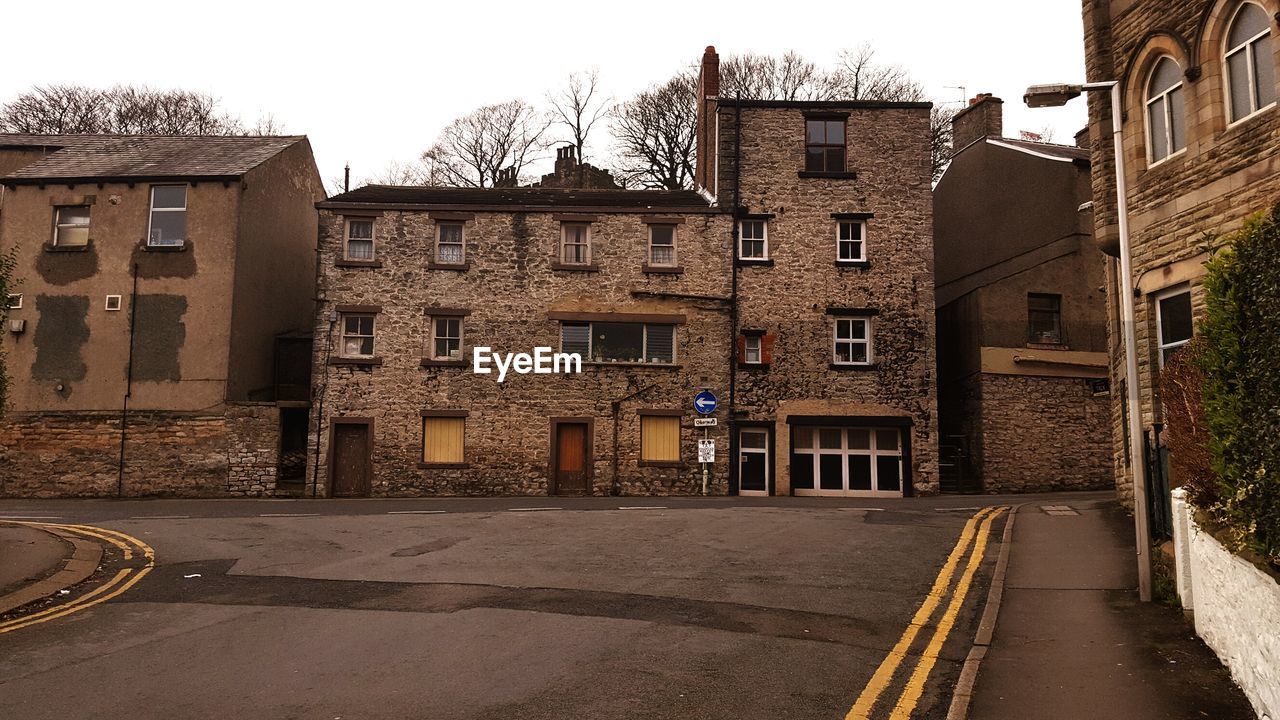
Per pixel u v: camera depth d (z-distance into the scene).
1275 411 5.96
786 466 27.44
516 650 8.12
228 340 27.05
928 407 27.67
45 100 43.19
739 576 11.36
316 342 27.33
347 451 27.06
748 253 28.47
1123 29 15.07
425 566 12.34
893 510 18.19
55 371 27.12
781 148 28.67
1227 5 12.92
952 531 14.71
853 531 14.75
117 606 10.13
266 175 29.50
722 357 27.80
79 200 27.81
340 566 12.46
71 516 19.00
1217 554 7.34
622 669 7.54
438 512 19.50
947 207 34.22
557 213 28.19
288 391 29.80
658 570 11.79
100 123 43.81
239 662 7.83
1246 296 6.46
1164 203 14.03
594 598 10.23
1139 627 8.55
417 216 27.95
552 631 8.77
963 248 33.19
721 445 27.50
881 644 8.42
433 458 27.19
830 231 28.31
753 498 25.16
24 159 32.12
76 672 7.55
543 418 27.36
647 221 28.25
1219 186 12.92
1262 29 12.41
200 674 7.48
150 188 27.89
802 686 7.14
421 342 27.47
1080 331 28.72
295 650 8.21
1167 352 14.20
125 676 7.44
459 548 13.73
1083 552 12.17
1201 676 7.02
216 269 27.36
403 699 6.81
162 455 26.67
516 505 22.12
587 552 13.16
